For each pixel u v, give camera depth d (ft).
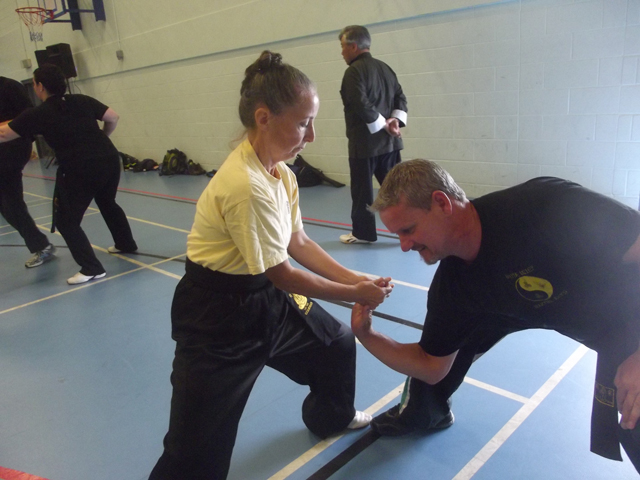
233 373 4.42
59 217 11.87
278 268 4.24
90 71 34.27
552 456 5.52
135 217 19.11
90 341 9.14
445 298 4.30
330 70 21.11
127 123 33.30
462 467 5.45
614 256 3.39
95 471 5.80
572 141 15.56
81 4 32.04
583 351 7.61
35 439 6.42
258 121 4.01
